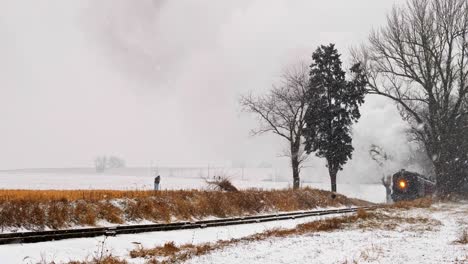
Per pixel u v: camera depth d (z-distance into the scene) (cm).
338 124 5234
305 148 5228
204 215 2770
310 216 3203
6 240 1495
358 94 5100
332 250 1266
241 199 3241
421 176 5122
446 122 4731
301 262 1088
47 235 1620
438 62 4694
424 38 4688
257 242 1546
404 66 4894
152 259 1275
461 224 1970
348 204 4816
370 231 1803
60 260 1318
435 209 2977
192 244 1636
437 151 4759
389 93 5125
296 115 5184
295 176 5162
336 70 5347
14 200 1848
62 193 2239
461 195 4919
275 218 2841
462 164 4947
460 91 4656
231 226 2423
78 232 1761
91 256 1406
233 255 1247
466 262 992
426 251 1184
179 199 2697
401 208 3031
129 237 1816
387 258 1082
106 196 2320
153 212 2422
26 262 1270
